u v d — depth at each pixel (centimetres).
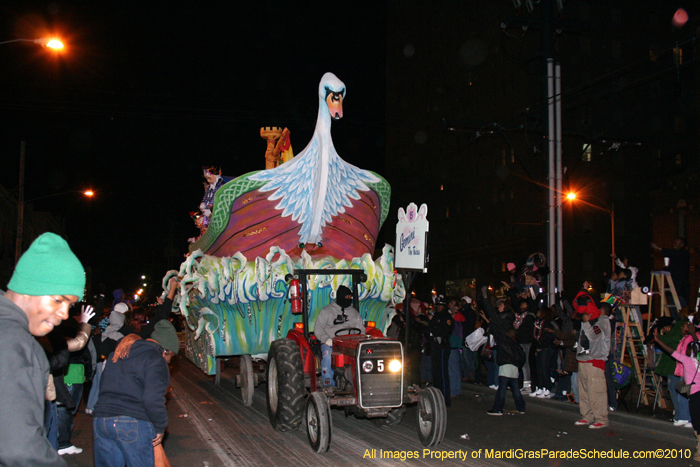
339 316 755
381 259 922
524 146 4000
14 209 3338
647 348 941
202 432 774
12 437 210
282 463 622
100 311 763
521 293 1252
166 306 652
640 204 3906
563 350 1052
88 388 1219
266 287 849
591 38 3953
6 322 229
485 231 4528
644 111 3972
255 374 955
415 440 733
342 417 898
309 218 932
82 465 623
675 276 1047
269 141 1183
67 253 253
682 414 772
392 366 682
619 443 716
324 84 909
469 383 1263
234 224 905
